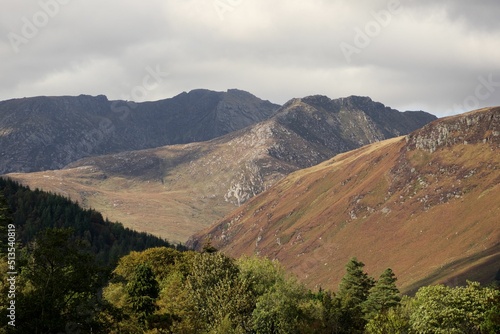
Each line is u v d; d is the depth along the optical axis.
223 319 68.00
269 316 70.50
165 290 73.06
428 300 65.25
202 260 82.75
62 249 47.28
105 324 50.09
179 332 61.06
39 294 45.19
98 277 48.59
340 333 76.12
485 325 58.91
